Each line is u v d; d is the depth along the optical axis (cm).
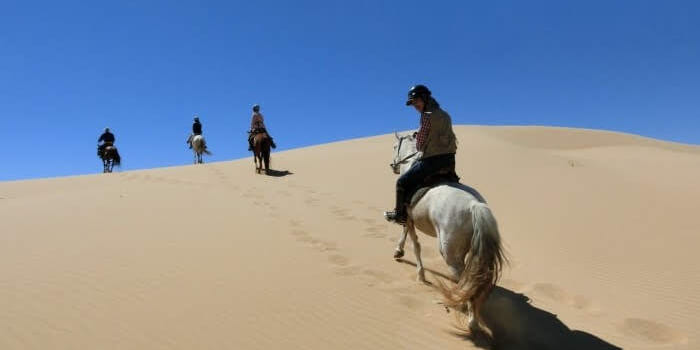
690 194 1298
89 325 493
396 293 622
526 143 3616
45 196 1361
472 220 477
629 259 779
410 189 591
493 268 467
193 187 1438
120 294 573
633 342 516
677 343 511
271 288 611
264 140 1759
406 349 474
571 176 1573
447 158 576
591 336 527
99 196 1267
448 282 671
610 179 1542
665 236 898
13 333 472
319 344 475
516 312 586
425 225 575
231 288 604
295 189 1438
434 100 585
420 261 675
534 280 698
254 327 503
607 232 939
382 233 943
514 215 1098
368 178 1625
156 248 761
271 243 819
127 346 454
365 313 554
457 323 539
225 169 1922
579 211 1115
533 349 495
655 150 3238
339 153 2395
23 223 946
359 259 764
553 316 578
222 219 986
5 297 559
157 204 1141
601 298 629
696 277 689
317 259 746
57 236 834
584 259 786
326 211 1129
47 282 607
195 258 715
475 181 1497
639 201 1205
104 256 716
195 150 2430
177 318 515
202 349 454
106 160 2497
